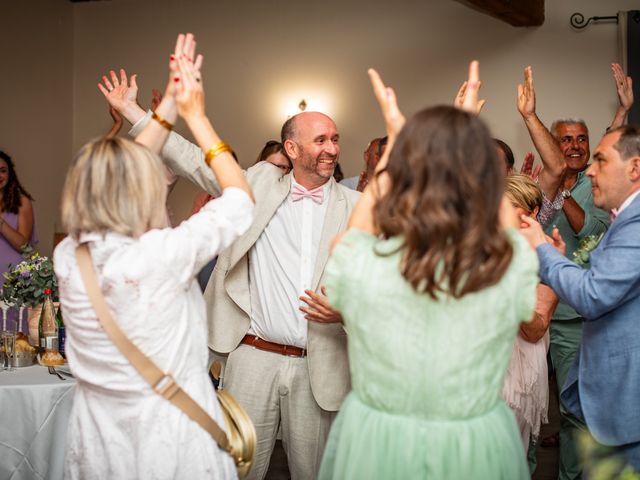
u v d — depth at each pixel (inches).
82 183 68.0
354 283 62.4
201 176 102.6
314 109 290.7
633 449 88.4
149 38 305.9
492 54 272.7
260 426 109.2
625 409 87.8
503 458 64.3
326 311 99.5
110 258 67.6
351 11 286.7
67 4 307.4
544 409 116.5
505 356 63.7
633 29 257.4
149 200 68.6
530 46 268.7
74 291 68.7
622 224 85.9
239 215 72.1
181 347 70.2
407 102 281.9
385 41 283.6
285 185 110.1
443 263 59.2
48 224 297.3
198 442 70.6
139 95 308.0
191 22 301.6
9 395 103.9
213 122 300.4
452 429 63.0
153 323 68.2
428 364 61.9
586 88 263.9
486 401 63.5
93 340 68.9
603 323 89.0
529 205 114.3
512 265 61.1
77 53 312.7
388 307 61.6
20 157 279.7
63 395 105.3
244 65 297.1
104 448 71.0
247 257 111.0
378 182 63.9
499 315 61.2
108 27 309.6
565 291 85.9
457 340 61.3
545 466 159.6
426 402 62.8
